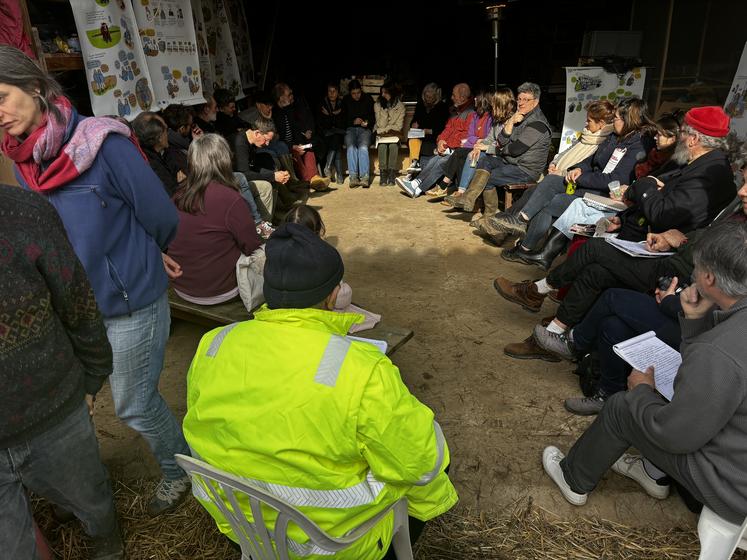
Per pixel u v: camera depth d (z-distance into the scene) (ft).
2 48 4.72
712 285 5.24
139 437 8.36
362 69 35.78
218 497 4.09
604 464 6.38
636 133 13.01
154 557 6.40
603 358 8.31
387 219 18.75
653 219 9.70
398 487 4.09
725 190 9.11
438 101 21.81
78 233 5.43
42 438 4.55
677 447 5.09
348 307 9.07
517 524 6.75
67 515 6.77
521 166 17.17
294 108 21.50
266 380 3.63
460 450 7.97
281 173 16.62
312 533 3.76
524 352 10.21
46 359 4.29
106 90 12.34
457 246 16.10
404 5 34.50
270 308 4.16
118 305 5.72
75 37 12.20
